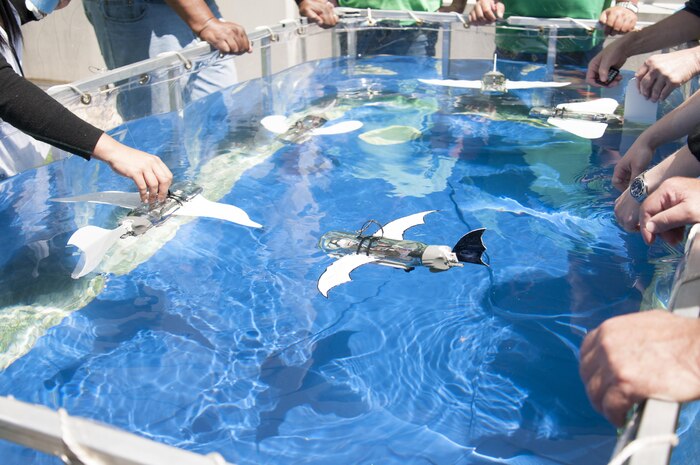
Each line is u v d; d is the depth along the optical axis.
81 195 1.59
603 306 1.22
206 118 2.07
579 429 0.94
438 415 0.97
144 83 1.88
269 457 0.89
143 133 1.88
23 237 1.42
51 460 0.88
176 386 1.03
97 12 2.50
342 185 1.69
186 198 1.58
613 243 1.43
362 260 1.35
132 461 0.56
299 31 2.54
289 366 1.07
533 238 1.45
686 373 0.68
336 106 2.24
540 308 1.21
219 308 1.22
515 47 2.54
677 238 1.17
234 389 1.02
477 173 1.76
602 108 2.14
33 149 1.67
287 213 1.55
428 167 1.79
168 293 1.26
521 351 1.10
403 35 2.66
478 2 2.53
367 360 1.08
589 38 2.40
